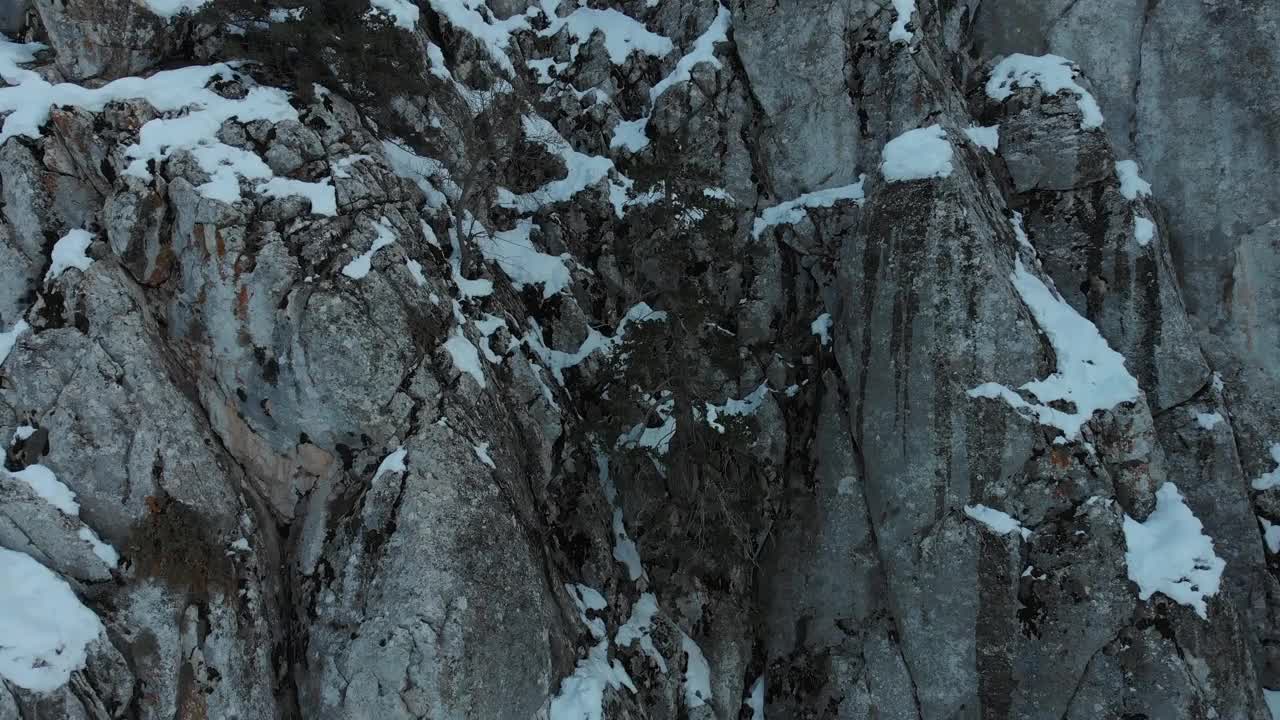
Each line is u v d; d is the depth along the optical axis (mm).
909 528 19703
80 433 14266
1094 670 17469
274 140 17156
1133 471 18688
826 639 20797
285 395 16125
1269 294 21391
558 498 20141
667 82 26172
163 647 13836
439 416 16672
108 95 16609
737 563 21422
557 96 26953
